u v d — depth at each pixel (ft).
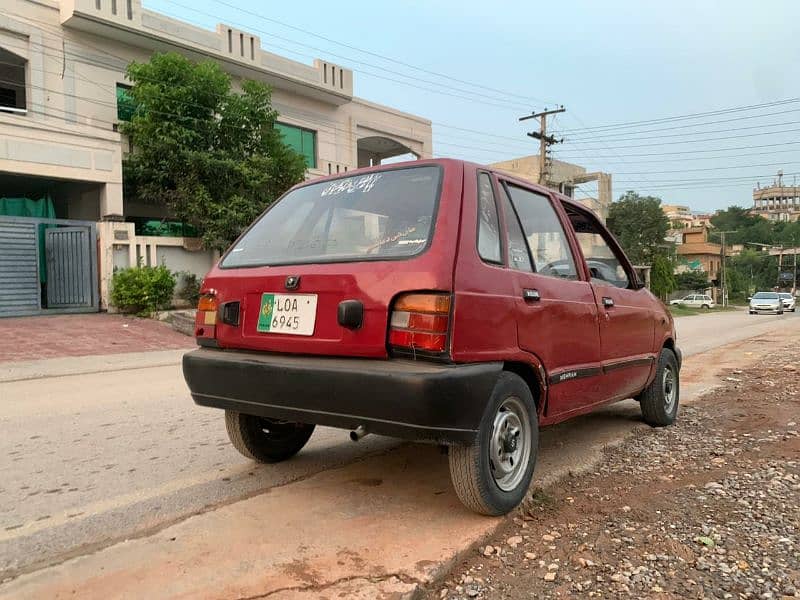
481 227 10.50
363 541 9.56
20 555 9.32
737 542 9.64
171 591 8.14
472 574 8.78
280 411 10.25
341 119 85.10
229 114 60.34
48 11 56.39
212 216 57.47
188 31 64.85
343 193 11.81
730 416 18.92
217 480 12.84
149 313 53.42
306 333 10.02
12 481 13.05
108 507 11.34
